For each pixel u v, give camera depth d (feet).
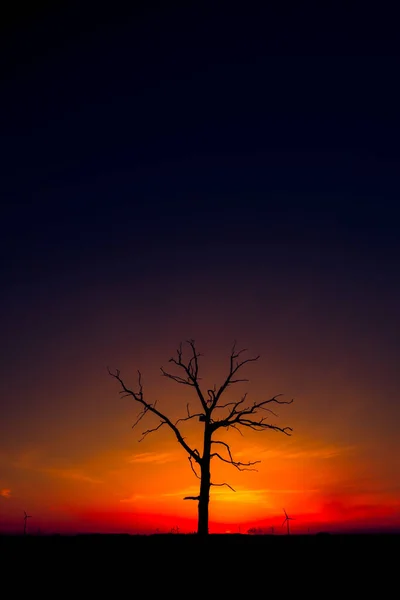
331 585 82.74
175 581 85.15
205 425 111.96
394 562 94.53
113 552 103.45
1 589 81.46
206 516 106.11
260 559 97.30
